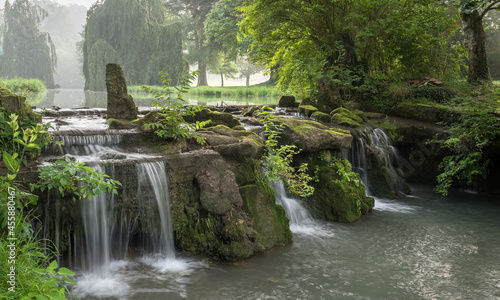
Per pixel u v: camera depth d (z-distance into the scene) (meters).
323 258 6.41
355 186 9.18
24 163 5.28
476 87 14.49
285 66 18.33
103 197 5.57
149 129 7.10
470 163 11.02
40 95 28.23
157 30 57.53
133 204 5.86
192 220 6.34
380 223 8.44
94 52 51.69
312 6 15.73
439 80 17.95
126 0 57.09
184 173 6.42
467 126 11.62
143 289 5.05
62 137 6.28
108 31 57.44
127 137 6.96
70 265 5.34
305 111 12.52
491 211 9.53
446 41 19.89
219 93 42.00
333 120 11.55
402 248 6.97
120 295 4.86
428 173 12.52
